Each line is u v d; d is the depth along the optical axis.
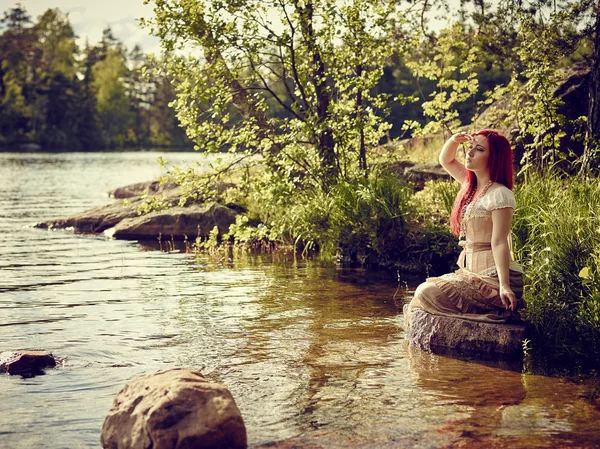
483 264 5.66
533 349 5.54
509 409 4.24
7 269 9.45
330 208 10.34
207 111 10.23
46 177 32.34
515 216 7.51
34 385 4.71
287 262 10.04
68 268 9.56
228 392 3.72
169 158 59.00
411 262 9.38
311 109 11.02
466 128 13.22
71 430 3.96
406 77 47.41
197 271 9.30
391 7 10.52
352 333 6.04
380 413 4.18
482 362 5.23
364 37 10.48
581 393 4.54
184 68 10.19
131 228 13.16
